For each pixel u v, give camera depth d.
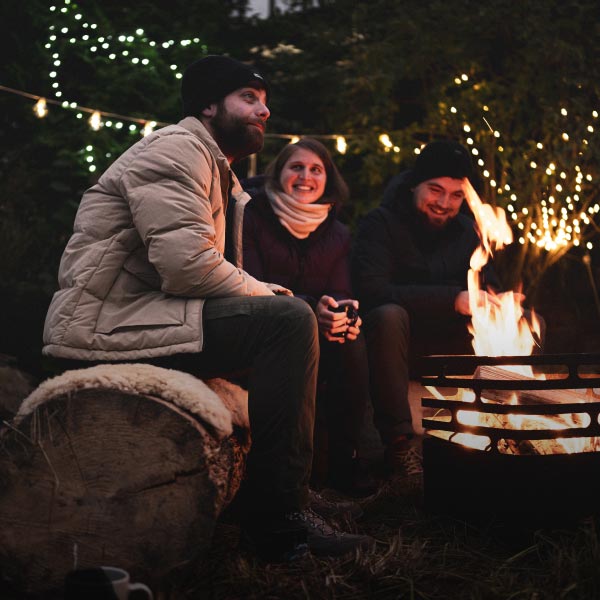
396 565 2.10
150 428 1.92
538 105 4.88
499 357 2.29
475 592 1.93
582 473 2.25
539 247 4.78
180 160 2.20
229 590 1.96
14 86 5.19
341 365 2.97
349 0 5.61
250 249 3.13
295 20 5.88
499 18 4.98
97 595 1.46
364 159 5.04
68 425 1.93
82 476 1.93
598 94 4.88
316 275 3.24
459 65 5.07
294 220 3.15
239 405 2.31
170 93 5.36
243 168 5.42
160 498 1.91
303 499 2.16
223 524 2.40
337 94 5.28
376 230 3.52
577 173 4.71
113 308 2.17
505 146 4.92
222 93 2.61
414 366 3.41
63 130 5.18
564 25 4.99
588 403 2.28
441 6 5.14
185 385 1.99
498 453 2.27
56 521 1.92
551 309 4.83
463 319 3.36
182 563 1.89
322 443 3.07
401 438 3.03
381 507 2.73
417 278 3.56
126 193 2.18
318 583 1.99
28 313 4.23
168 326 2.12
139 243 2.22
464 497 2.36
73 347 2.13
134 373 1.99
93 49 5.21
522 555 2.15
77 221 2.28
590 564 1.99
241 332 2.16
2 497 1.93
